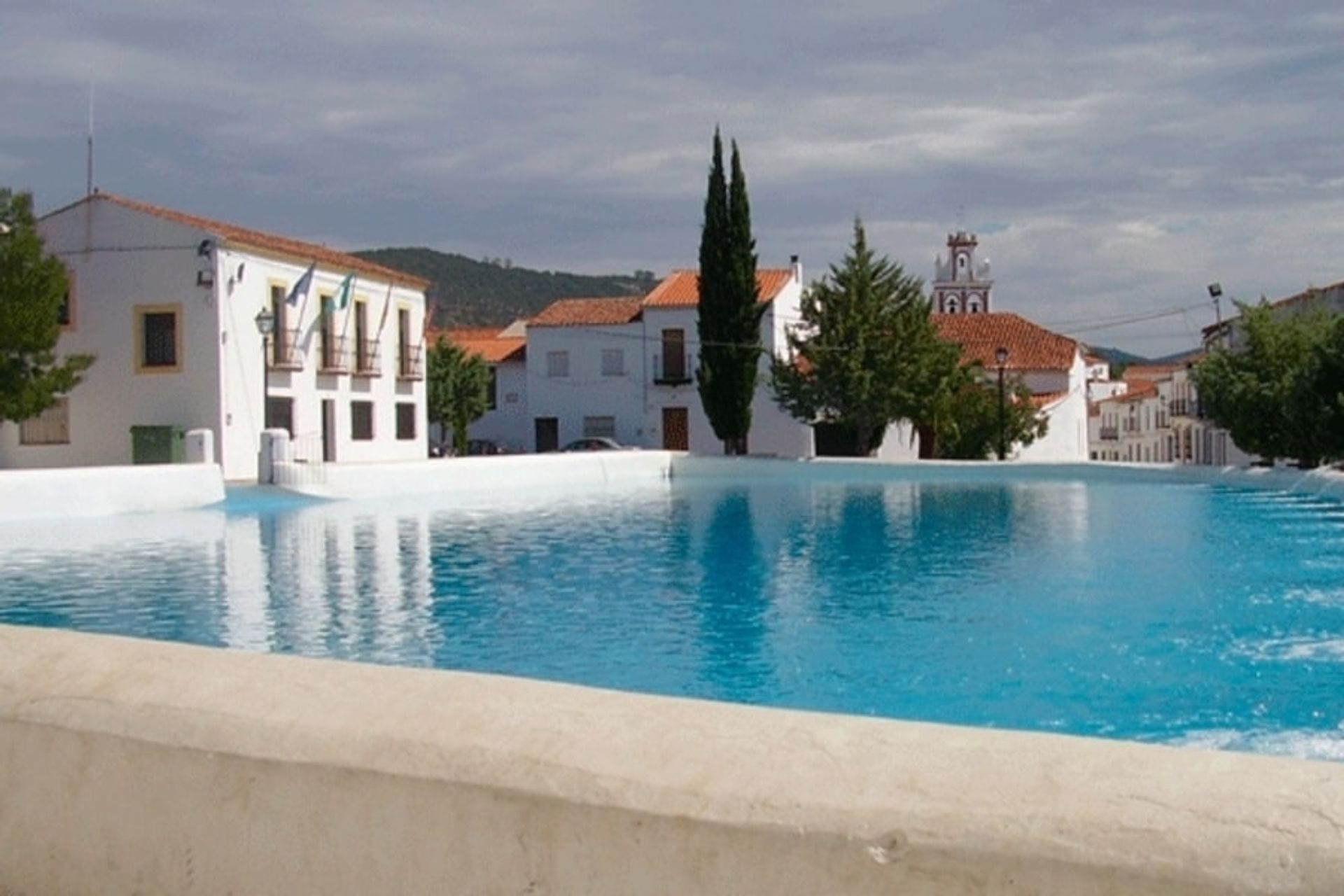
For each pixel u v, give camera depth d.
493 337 71.31
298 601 13.91
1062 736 2.09
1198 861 1.71
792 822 1.95
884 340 46.66
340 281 40.84
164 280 34.84
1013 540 19.92
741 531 21.81
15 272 31.30
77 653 2.84
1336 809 1.73
